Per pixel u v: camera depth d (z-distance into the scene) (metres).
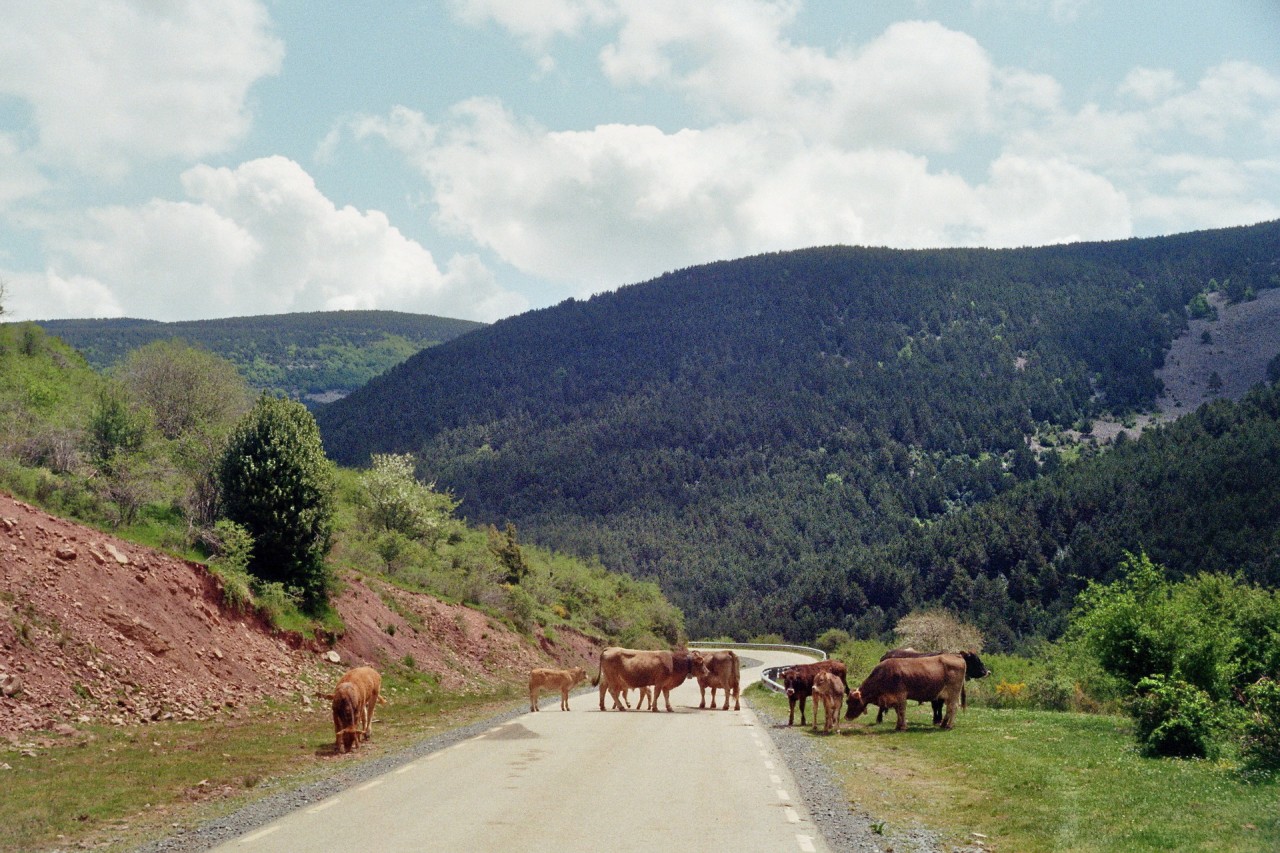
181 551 26.22
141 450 31.19
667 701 24.62
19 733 15.56
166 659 20.95
